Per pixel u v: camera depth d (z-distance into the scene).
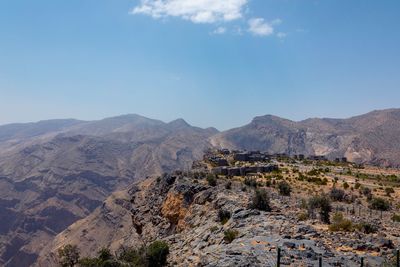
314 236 27.45
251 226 31.64
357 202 56.59
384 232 31.67
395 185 74.56
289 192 60.00
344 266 20.22
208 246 31.70
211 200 54.34
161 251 32.56
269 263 20.20
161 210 70.44
